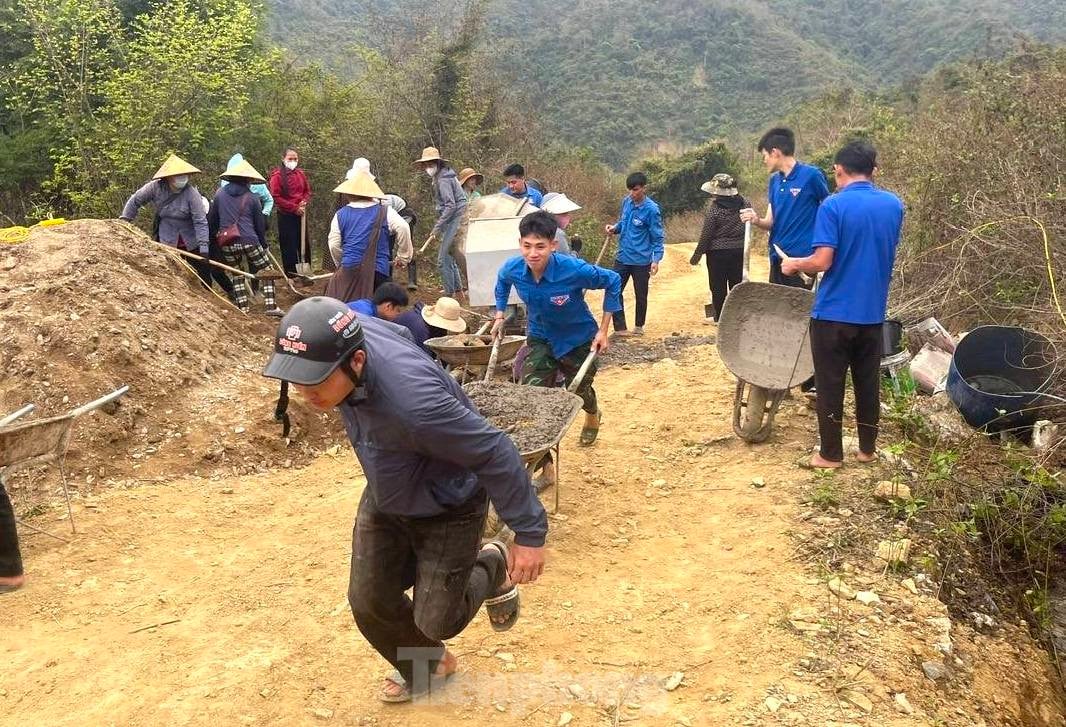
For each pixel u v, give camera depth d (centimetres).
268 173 1802
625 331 1062
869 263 526
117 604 434
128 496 551
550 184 2589
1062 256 754
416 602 311
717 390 757
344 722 351
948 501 541
